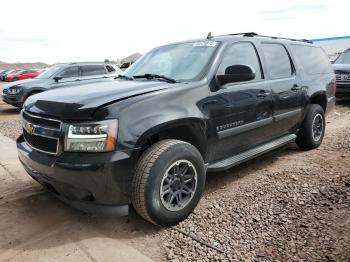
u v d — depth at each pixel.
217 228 3.26
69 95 3.33
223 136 3.83
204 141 3.61
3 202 3.89
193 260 2.79
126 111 3.00
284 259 2.76
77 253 2.90
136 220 3.44
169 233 3.20
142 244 3.03
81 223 3.40
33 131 3.28
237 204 3.73
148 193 3.02
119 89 3.36
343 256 2.75
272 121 4.62
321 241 2.98
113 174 2.89
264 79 4.52
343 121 8.13
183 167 3.31
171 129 3.45
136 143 2.98
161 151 3.10
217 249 2.92
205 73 3.75
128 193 3.04
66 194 3.12
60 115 3.03
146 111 3.10
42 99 3.42
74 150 2.92
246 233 3.16
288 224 3.29
